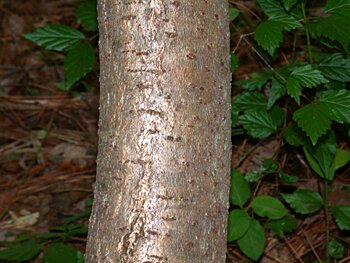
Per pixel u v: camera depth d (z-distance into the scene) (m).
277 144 1.04
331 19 0.75
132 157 0.50
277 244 0.92
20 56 1.50
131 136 0.50
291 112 0.96
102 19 0.53
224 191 0.53
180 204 0.50
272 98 0.82
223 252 0.54
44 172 1.16
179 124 0.50
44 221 1.05
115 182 0.51
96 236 0.52
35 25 1.62
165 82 0.50
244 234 0.81
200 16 0.51
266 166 0.88
